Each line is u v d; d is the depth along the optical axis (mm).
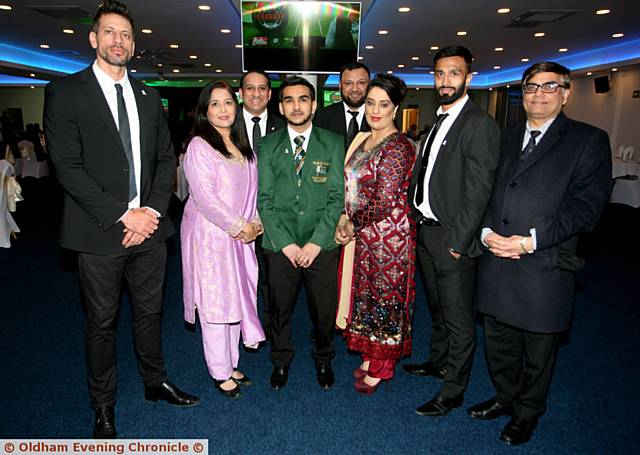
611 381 2604
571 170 1824
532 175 1895
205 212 2174
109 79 1938
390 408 2348
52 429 2111
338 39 5551
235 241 2291
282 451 2006
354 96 2893
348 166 2326
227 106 2168
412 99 19516
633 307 3754
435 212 2111
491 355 2205
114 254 1990
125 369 2680
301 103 2250
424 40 9969
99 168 1934
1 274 4371
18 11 7793
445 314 2229
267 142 2381
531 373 2045
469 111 2051
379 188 2182
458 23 8250
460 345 2215
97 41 1871
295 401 2400
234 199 2221
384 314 2299
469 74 2068
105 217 1894
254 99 2785
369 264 2289
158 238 2150
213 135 2193
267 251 2412
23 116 20766
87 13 7871
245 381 2551
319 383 2559
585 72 11945
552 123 1894
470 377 2662
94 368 2055
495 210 2016
